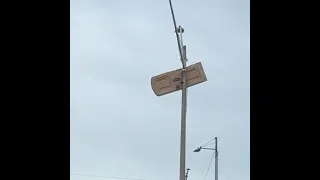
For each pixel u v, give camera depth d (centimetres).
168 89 1412
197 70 1403
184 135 1412
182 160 1404
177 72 1412
